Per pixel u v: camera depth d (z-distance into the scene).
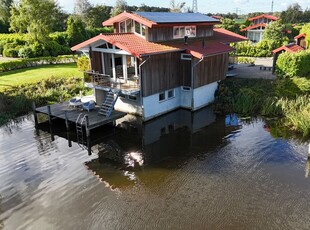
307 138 17.42
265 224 10.40
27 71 32.66
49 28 42.12
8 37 44.72
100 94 22.64
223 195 12.17
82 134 18.64
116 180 13.69
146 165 15.05
